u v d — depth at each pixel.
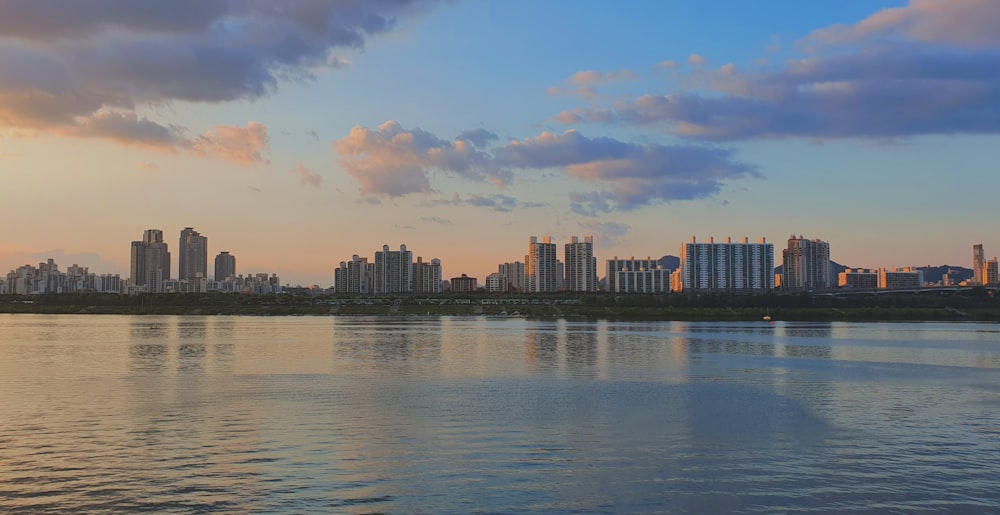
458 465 40.00
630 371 88.00
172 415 54.59
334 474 38.12
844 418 54.81
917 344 141.00
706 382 77.12
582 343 138.75
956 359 107.69
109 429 49.16
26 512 32.31
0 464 39.78
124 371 85.12
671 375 83.75
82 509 32.69
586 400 63.22
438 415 55.12
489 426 50.88
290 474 38.09
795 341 148.25
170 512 32.38
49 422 51.66
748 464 40.56
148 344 129.25
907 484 36.84
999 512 32.78
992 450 44.06
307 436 47.12
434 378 79.44
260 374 82.56
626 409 58.50
